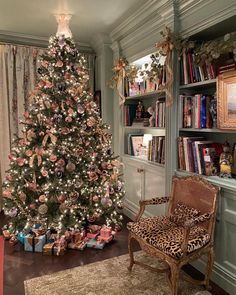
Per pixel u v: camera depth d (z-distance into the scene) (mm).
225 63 2178
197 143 2418
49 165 2816
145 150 3600
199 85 2418
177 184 2439
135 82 3510
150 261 2539
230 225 2072
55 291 2086
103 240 2875
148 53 3068
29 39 3924
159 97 3246
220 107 2150
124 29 3404
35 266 2461
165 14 2582
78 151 2947
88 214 3061
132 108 3779
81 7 2900
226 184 2086
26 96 3947
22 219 2943
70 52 3041
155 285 2162
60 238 2721
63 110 2912
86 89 3217
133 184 3613
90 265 2473
